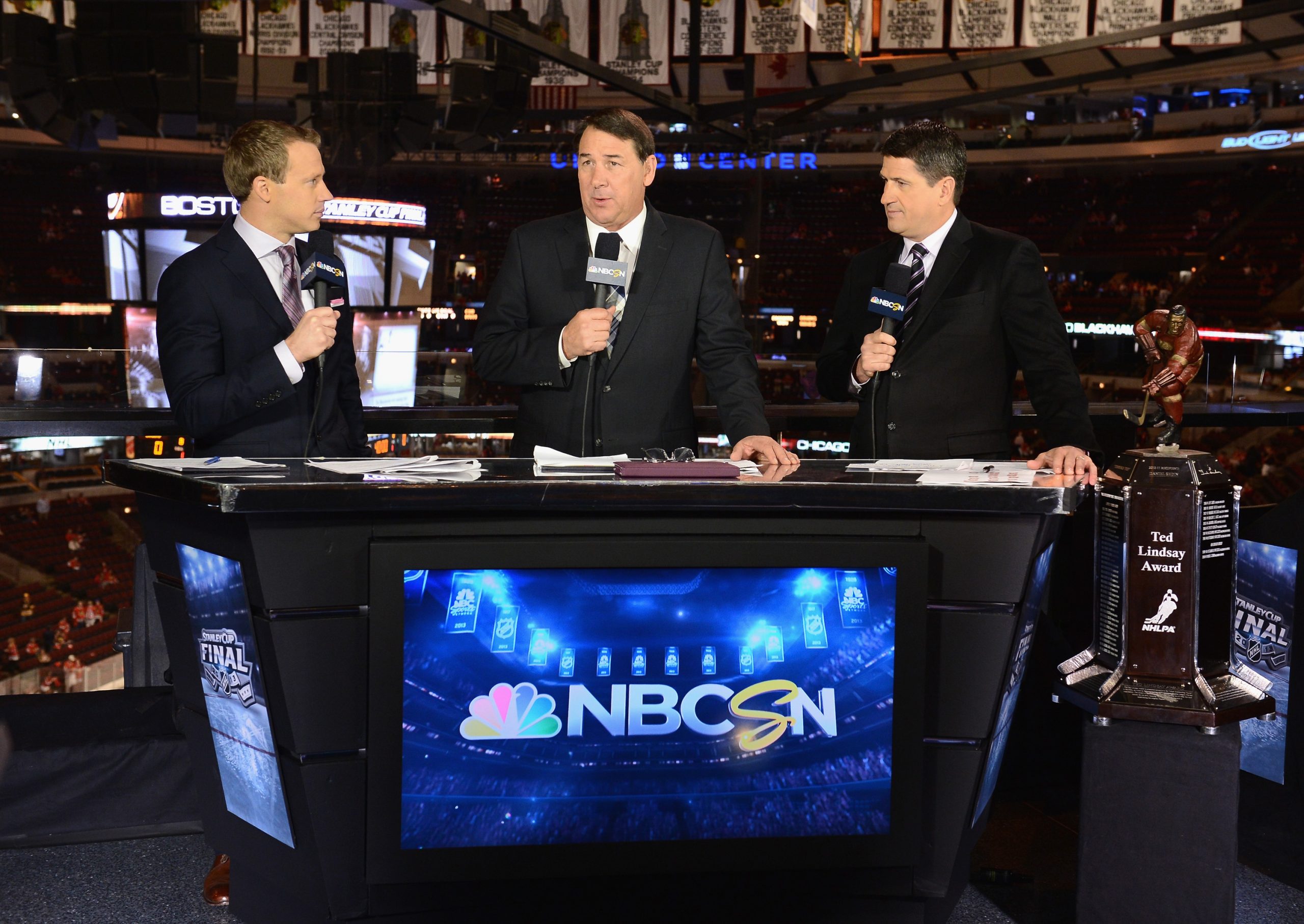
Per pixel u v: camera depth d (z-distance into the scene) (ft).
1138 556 6.15
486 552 5.71
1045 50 21.89
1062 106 71.97
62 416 15.10
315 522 5.63
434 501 5.53
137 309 30.94
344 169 29.19
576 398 8.29
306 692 5.74
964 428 8.43
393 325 30.66
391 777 5.80
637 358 8.27
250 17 26.32
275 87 56.49
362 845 5.95
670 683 5.97
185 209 29.91
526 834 5.96
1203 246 66.74
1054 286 67.77
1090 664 6.48
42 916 6.94
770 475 6.18
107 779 7.96
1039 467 6.84
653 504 5.68
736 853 6.09
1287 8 19.01
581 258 8.36
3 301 65.51
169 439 15.48
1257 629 7.60
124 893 7.27
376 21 26.96
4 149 68.33
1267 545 7.48
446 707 5.81
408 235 30.22
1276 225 64.39
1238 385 18.25
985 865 7.75
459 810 5.89
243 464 6.32
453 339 31.40
